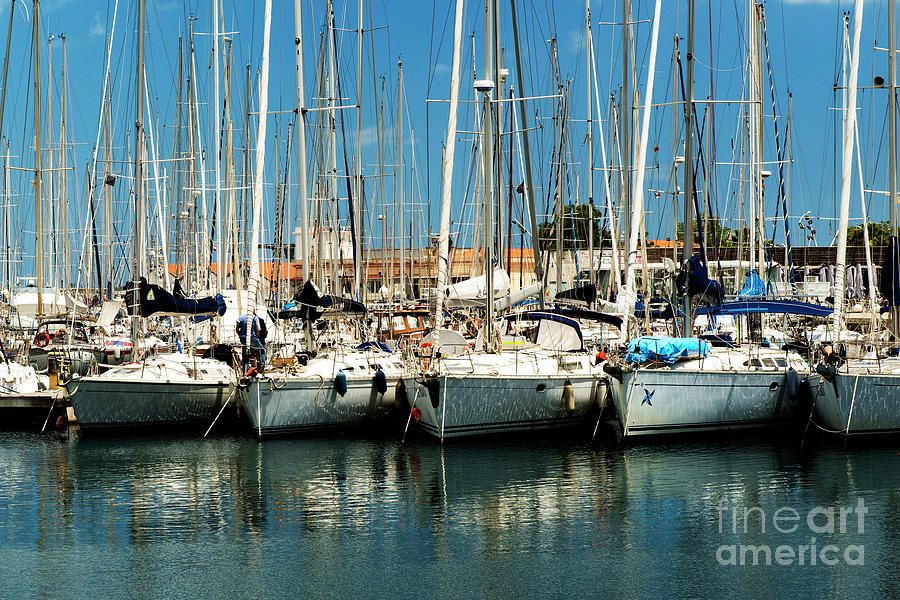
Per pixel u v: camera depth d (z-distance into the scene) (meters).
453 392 25.11
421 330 39.12
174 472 23.25
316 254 41.62
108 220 44.56
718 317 36.19
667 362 25.81
